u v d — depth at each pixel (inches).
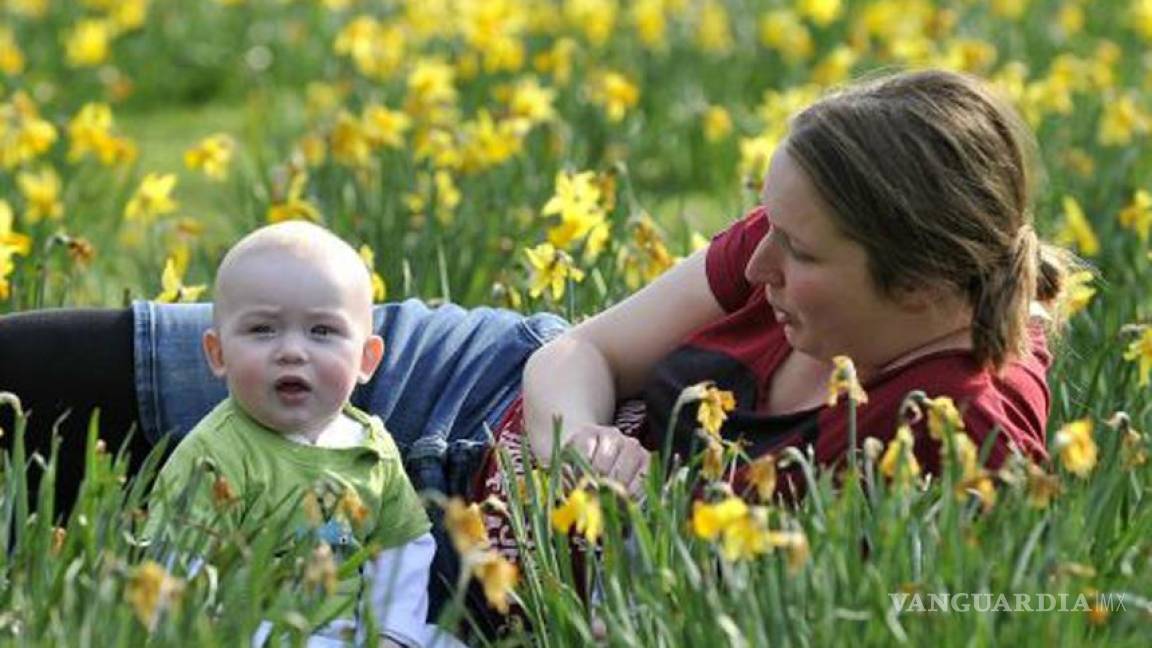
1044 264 293.7
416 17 688.4
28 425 306.2
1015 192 276.7
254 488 282.7
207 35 776.3
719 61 709.9
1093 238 439.5
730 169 626.2
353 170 482.3
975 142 273.6
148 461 275.1
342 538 283.0
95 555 261.3
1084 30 789.2
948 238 270.7
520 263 413.1
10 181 497.0
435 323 322.0
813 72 723.4
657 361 308.0
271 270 287.0
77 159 541.0
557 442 271.7
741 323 298.4
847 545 254.2
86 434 307.3
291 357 285.3
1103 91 609.6
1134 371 341.4
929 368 277.3
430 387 313.6
